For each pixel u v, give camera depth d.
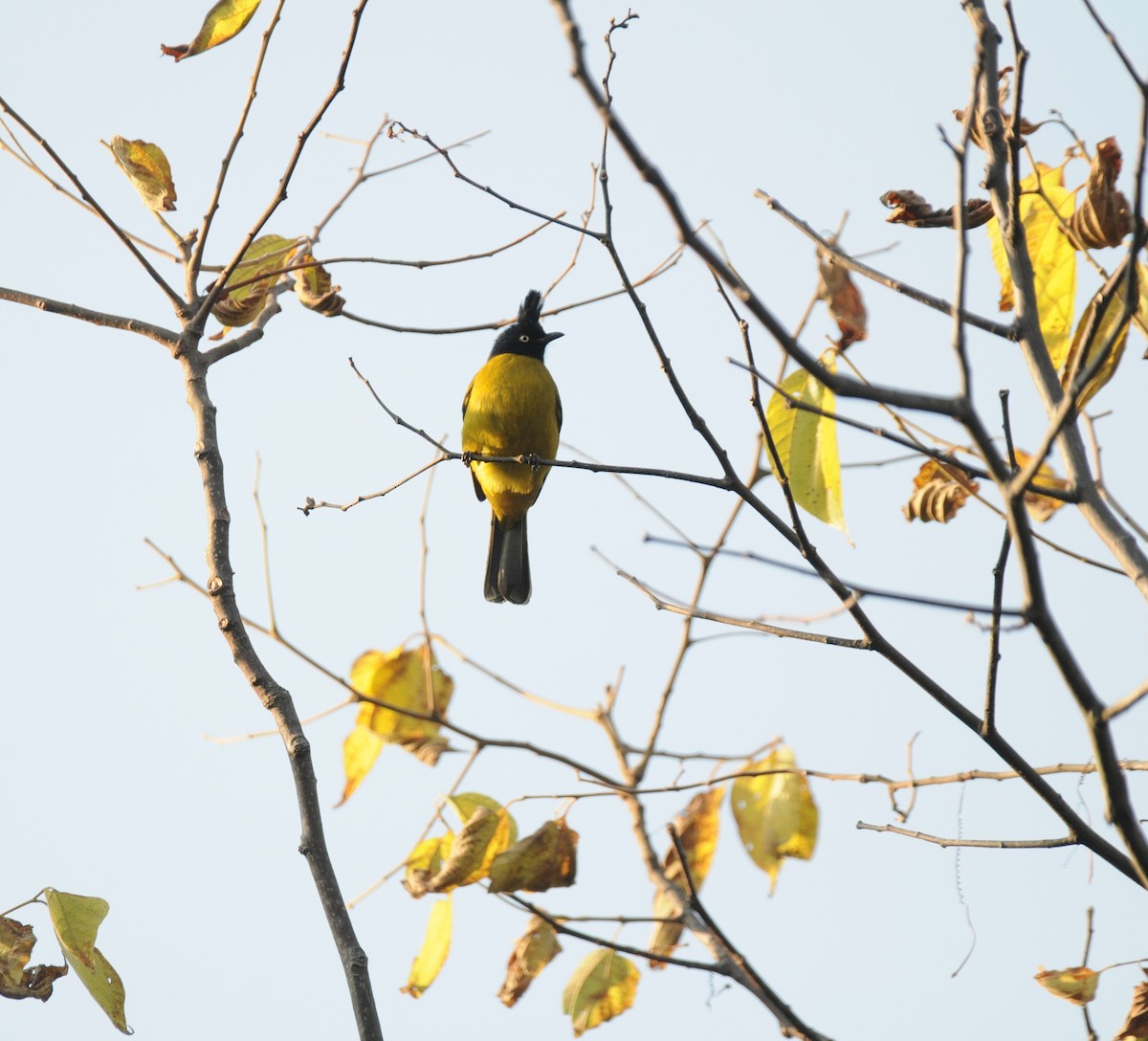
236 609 7.94
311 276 10.41
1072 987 8.27
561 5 5.29
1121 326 5.98
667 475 7.86
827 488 8.85
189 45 9.15
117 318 9.16
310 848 7.18
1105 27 5.99
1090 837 7.43
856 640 7.50
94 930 7.98
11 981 7.82
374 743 12.21
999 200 7.80
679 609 8.16
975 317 7.81
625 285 7.79
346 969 6.85
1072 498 7.64
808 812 10.96
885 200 8.84
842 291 8.83
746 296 5.74
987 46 7.95
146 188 9.74
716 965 9.42
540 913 9.81
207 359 9.11
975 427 6.18
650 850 11.90
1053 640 6.61
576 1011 10.52
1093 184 8.34
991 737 7.33
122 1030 7.84
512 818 10.60
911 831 8.62
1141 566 7.36
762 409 7.54
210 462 8.45
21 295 9.21
